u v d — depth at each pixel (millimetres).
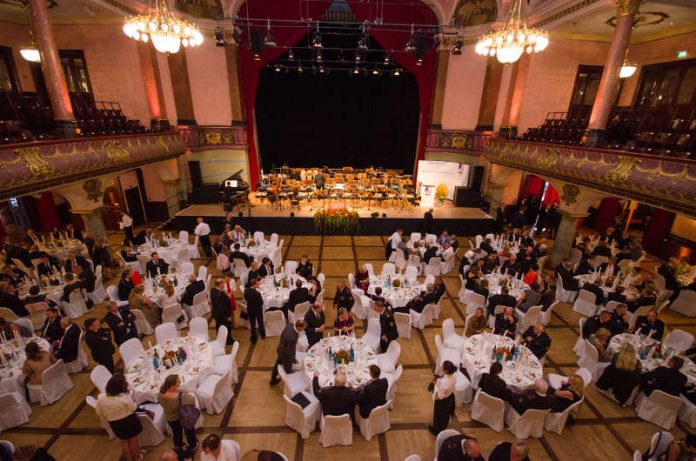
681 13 10953
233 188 16344
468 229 15805
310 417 5801
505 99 16312
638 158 8375
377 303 7285
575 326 9148
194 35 9117
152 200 17016
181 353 6258
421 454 5629
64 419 6086
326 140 22891
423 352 7969
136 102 15070
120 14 12672
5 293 7789
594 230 17062
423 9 17000
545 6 12891
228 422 6090
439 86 17484
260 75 21016
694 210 7430
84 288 9039
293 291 8188
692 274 10305
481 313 7391
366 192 16906
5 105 10320
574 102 15930
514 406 5859
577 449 5785
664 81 13352
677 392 6102
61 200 15938
